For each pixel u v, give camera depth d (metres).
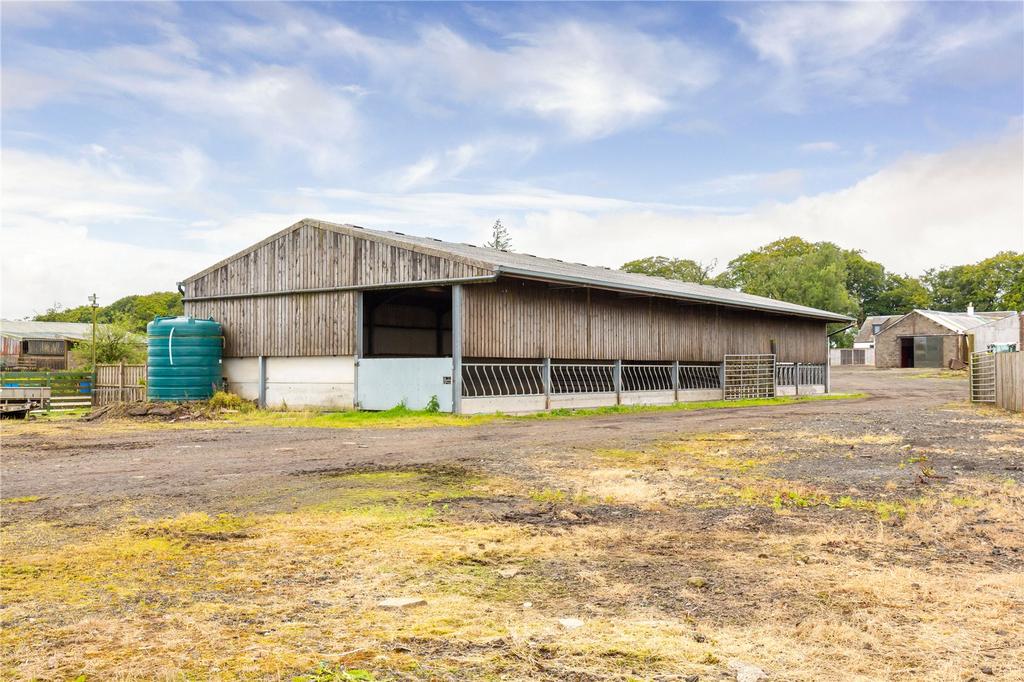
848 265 92.94
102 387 25.67
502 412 19.77
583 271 25.33
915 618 3.89
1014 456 10.02
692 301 26.06
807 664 3.30
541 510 6.71
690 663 3.30
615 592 4.35
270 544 5.50
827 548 5.35
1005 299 79.06
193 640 3.60
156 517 6.44
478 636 3.64
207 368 22.17
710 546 5.43
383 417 18.25
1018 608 4.04
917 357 58.38
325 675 3.18
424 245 19.59
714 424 16.03
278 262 22.06
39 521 6.30
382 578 4.64
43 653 3.46
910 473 8.66
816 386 35.25
